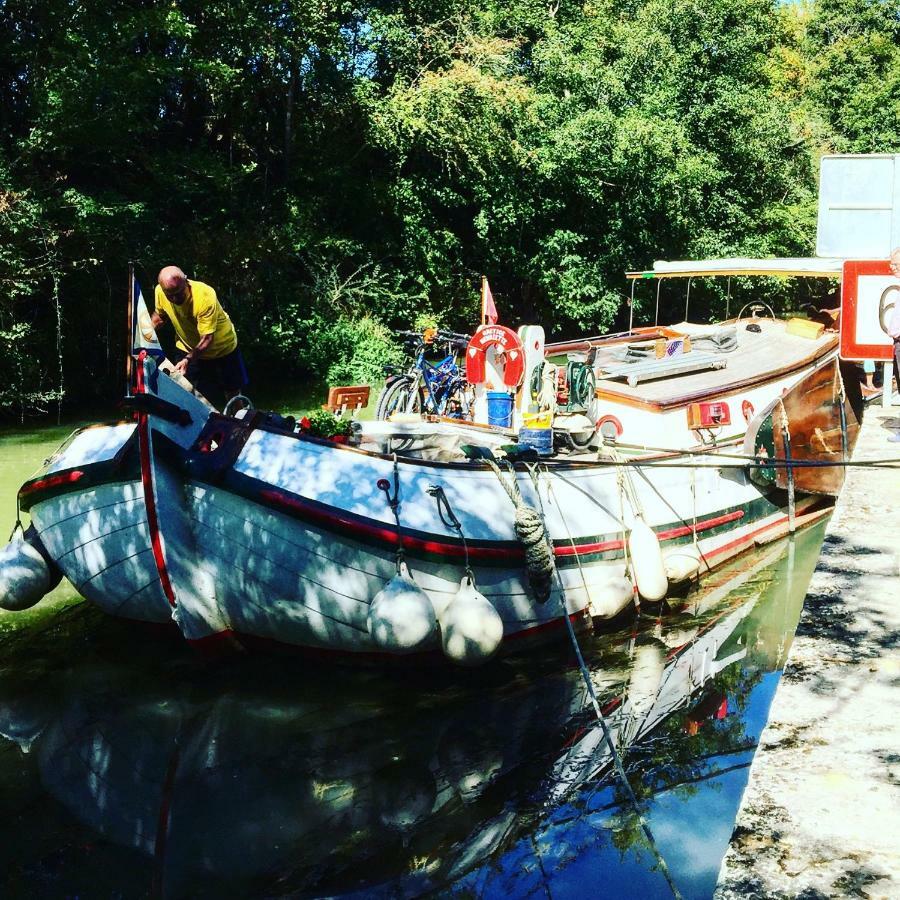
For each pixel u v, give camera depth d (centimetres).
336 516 618
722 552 934
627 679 658
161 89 1914
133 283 645
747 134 2988
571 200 2791
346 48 2462
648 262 2836
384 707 614
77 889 422
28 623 746
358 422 798
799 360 1086
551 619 722
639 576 768
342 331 2234
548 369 863
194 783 516
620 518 779
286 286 2273
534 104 2648
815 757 353
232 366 782
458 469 680
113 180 1988
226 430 639
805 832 307
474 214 2767
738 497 956
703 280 2983
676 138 2730
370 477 645
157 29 1820
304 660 678
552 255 2753
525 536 672
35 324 1747
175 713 601
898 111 4091
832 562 573
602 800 491
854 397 1180
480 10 2800
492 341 912
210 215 2241
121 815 482
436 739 567
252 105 2392
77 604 786
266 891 421
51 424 1597
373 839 459
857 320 809
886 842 302
